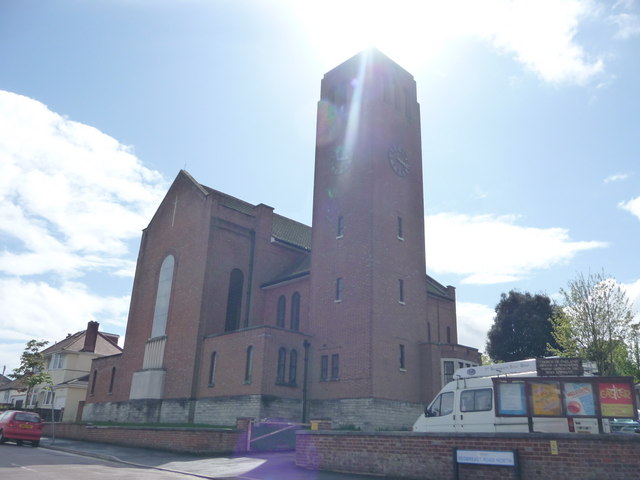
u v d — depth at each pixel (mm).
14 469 16281
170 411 33969
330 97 36094
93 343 56281
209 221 36562
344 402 27812
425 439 14492
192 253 37250
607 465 11711
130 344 40719
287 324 34812
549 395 13312
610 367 33844
